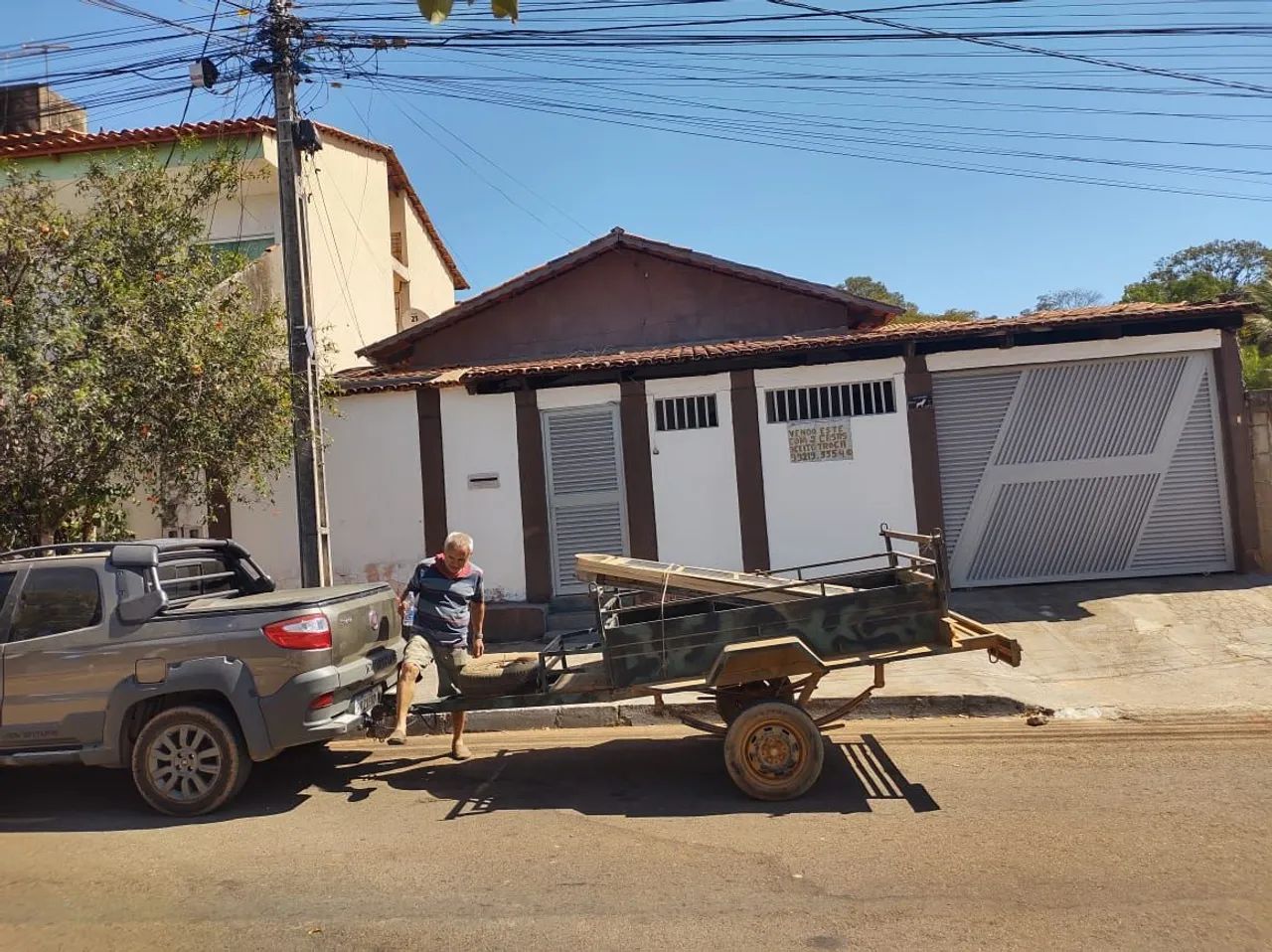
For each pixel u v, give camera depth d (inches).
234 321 357.7
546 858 185.0
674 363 446.9
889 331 441.4
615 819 207.9
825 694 301.3
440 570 255.3
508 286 585.9
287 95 357.7
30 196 336.5
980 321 442.0
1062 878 163.2
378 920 157.5
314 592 248.7
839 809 207.2
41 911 166.1
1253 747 238.1
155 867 187.3
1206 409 440.1
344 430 467.8
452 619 252.7
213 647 219.6
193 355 317.4
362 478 466.0
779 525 450.3
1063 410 444.1
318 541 349.1
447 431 464.4
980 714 288.4
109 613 224.1
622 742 278.8
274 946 149.2
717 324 590.9
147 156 370.6
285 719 217.3
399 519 464.1
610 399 458.9
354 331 655.8
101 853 196.9
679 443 455.8
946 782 222.5
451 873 178.2
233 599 250.4
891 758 244.8
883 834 189.8
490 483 461.7
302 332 352.5
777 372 450.6
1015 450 446.3
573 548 461.7
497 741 287.9
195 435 333.1
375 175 708.7
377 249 706.8
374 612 255.4
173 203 355.6
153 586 225.6
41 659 221.9
